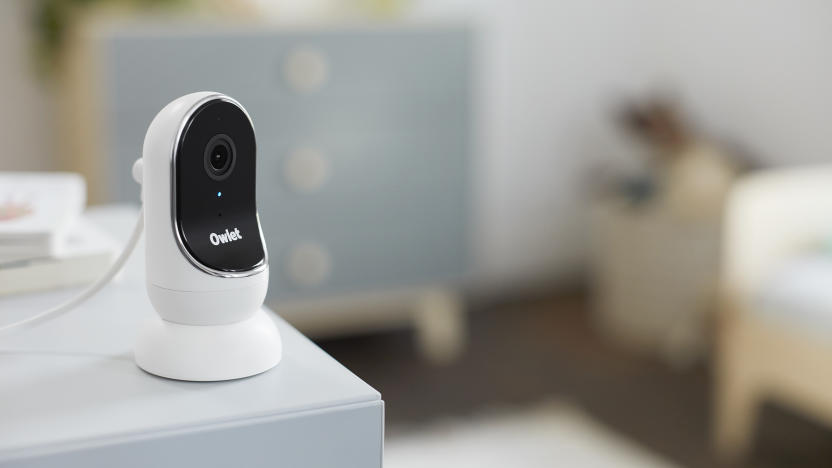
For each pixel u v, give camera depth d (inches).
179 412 22.1
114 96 83.4
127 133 84.4
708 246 102.4
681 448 80.7
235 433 21.8
